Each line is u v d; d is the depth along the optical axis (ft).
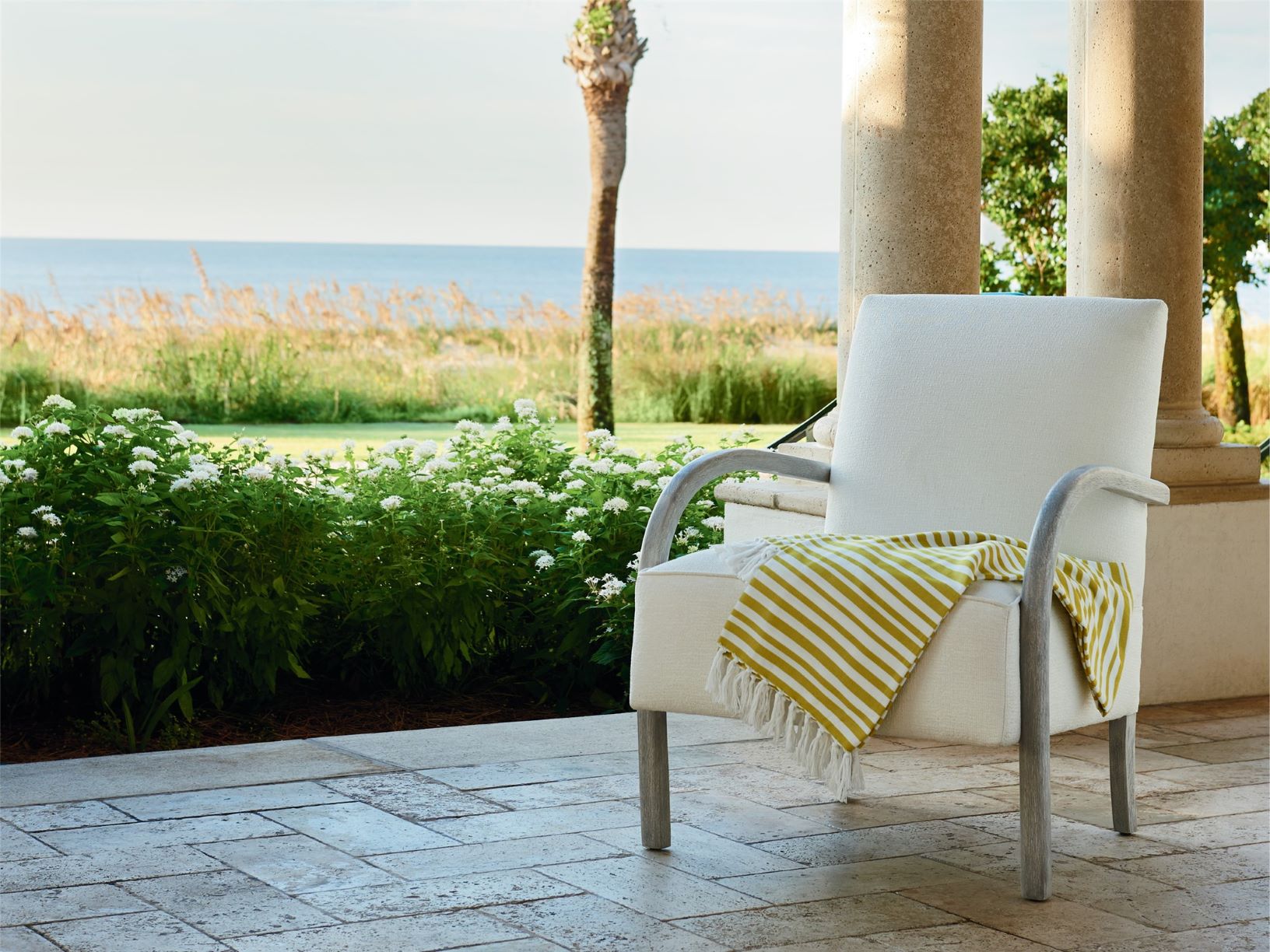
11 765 9.13
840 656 6.83
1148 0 11.43
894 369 8.62
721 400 70.74
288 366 69.51
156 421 11.34
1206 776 9.43
